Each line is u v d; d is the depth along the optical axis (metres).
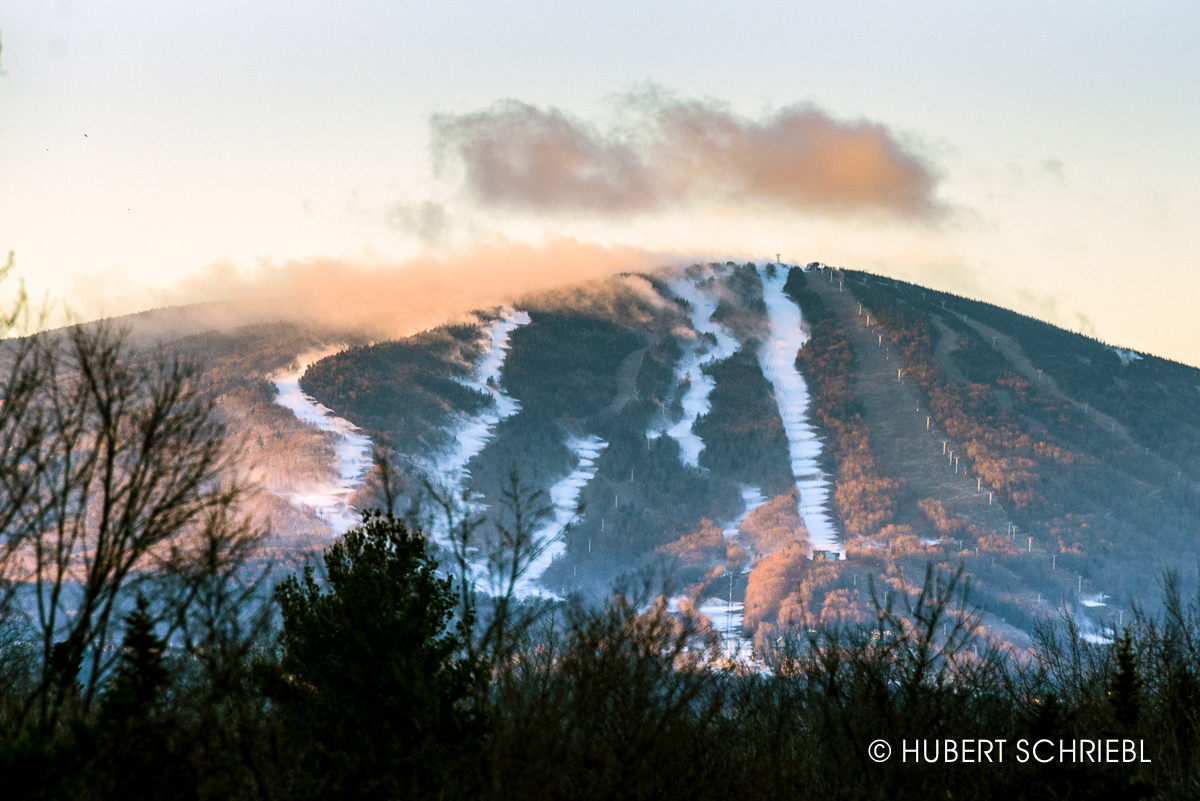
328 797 10.98
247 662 11.77
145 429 10.12
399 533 12.53
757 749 13.62
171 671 10.86
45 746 8.67
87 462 10.23
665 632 12.17
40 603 9.94
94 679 9.99
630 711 11.58
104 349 10.33
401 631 11.70
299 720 11.59
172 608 10.23
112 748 9.50
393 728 11.40
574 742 11.73
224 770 10.23
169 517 10.15
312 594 12.42
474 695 11.75
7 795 8.32
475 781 11.18
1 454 9.90
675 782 11.77
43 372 10.16
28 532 10.02
